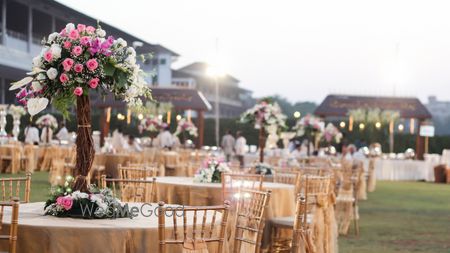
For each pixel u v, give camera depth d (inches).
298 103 2711.6
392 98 1099.3
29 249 187.0
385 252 366.9
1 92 1232.8
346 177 443.5
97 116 1251.2
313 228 294.8
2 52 1113.4
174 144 913.5
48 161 846.5
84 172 213.5
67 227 187.0
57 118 1178.0
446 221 508.7
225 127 1326.3
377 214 545.6
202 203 353.4
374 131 1106.7
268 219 330.6
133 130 1181.7
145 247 189.6
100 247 186.9
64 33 205.9
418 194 753.6
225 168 378.0
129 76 208.7
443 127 2396.7
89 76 204.2
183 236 190.9
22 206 231.1
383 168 1013.2
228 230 271.1
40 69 203.6
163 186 368.2
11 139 815.1
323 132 773.9
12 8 1258.0
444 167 969.5
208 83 2127.2
